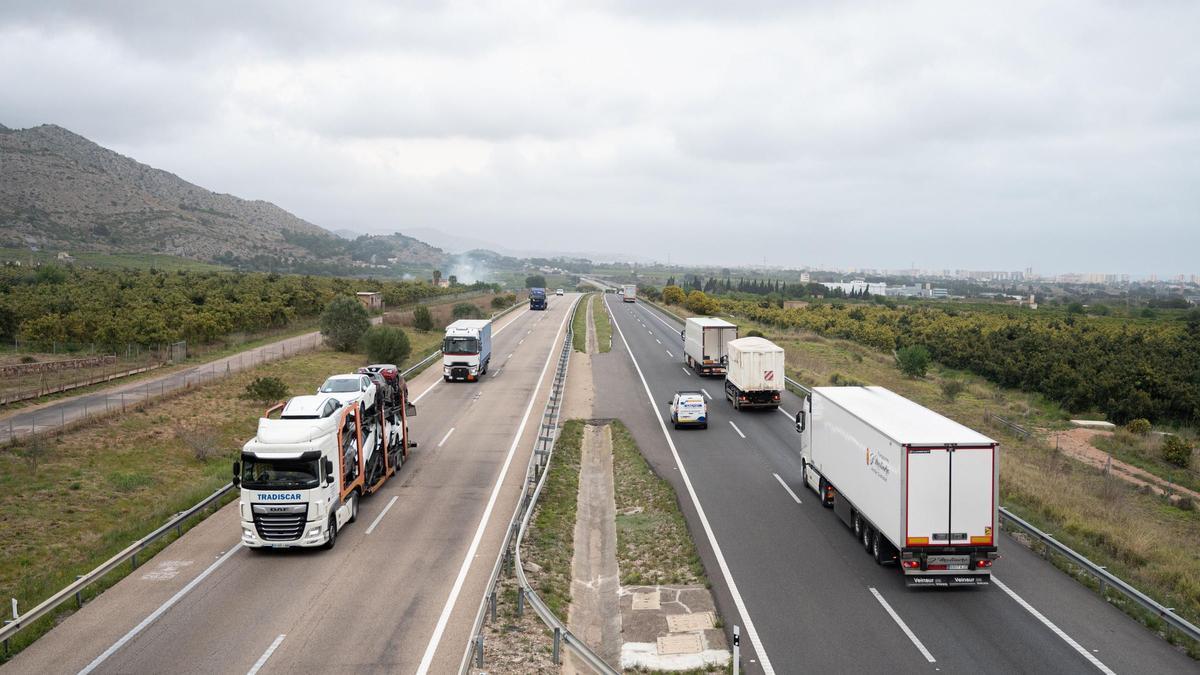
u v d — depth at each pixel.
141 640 15.05
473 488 26.81
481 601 17.11
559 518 23.78
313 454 19.89
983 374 62.53
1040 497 24.92
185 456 31.11
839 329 84.50
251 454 19.75
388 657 14.36
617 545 21.81
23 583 18.31
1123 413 45.31
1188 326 83.12
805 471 26.95
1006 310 137.88
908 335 78.69
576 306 117.19
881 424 19.14
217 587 17.92
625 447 33.12
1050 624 15.87
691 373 54.12
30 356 49.47
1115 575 18.27
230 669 13.82
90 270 106.50
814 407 25.23
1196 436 41.84
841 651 14.72
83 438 31.38
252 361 53.31
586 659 13.33
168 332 54.00
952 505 17.02
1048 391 51.62
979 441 17.06
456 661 14.23
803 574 18.88
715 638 15.45
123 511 24.56
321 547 20.70
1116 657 14.34
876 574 18.86
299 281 109.31
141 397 39.47
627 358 61.62
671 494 25.75
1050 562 19.58
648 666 14.48
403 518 23.44
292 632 15.45
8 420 33.84
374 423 26.36
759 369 40.28
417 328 77.19
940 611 16.59
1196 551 21.69
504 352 65.38
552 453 30.61
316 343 64.25
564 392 46.84
